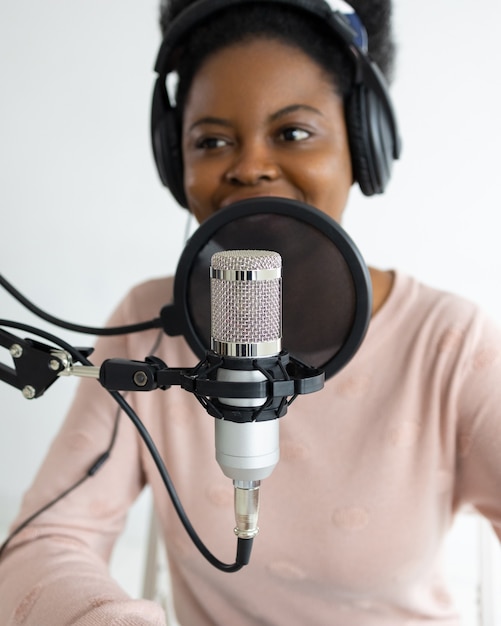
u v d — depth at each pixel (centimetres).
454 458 79
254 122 71
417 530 79
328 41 72
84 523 82
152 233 175
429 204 157
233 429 44
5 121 175
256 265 42
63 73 170
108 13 165
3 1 169
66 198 176
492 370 76
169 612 113
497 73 147
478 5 145
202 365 45
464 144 152
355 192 159
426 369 79
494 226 154
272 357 43
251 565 81
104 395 86
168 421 85
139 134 170
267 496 80
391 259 161
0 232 181
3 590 72
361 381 80
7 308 183
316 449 80
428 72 150
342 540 79
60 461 85
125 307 92
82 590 65
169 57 77
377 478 78
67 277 180
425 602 82
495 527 81
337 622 81
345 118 75
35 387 51
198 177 74
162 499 86
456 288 159
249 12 72
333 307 59
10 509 197
